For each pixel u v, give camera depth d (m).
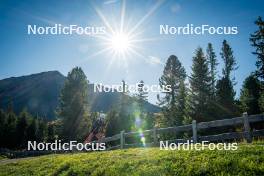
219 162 10.62
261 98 46.03
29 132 76.81
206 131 36.75
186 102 49.44
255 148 11.52
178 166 11.30
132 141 40.94
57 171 15.05
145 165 12.32
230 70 65.50
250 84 54.88
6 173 17.53
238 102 52.91
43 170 16.19
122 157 14.54
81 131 53.97
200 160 11.38
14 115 91.00
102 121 53.38
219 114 45.44
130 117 52.62
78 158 16.69
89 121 55.59
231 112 45.69
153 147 17.78
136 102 63.03
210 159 11.22
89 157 16.25
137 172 11.75
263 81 45.28
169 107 57.34
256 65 45.66
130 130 51.47
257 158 10.30
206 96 48.34
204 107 46.59
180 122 50.44
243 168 9.84
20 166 18.75
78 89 56.50
